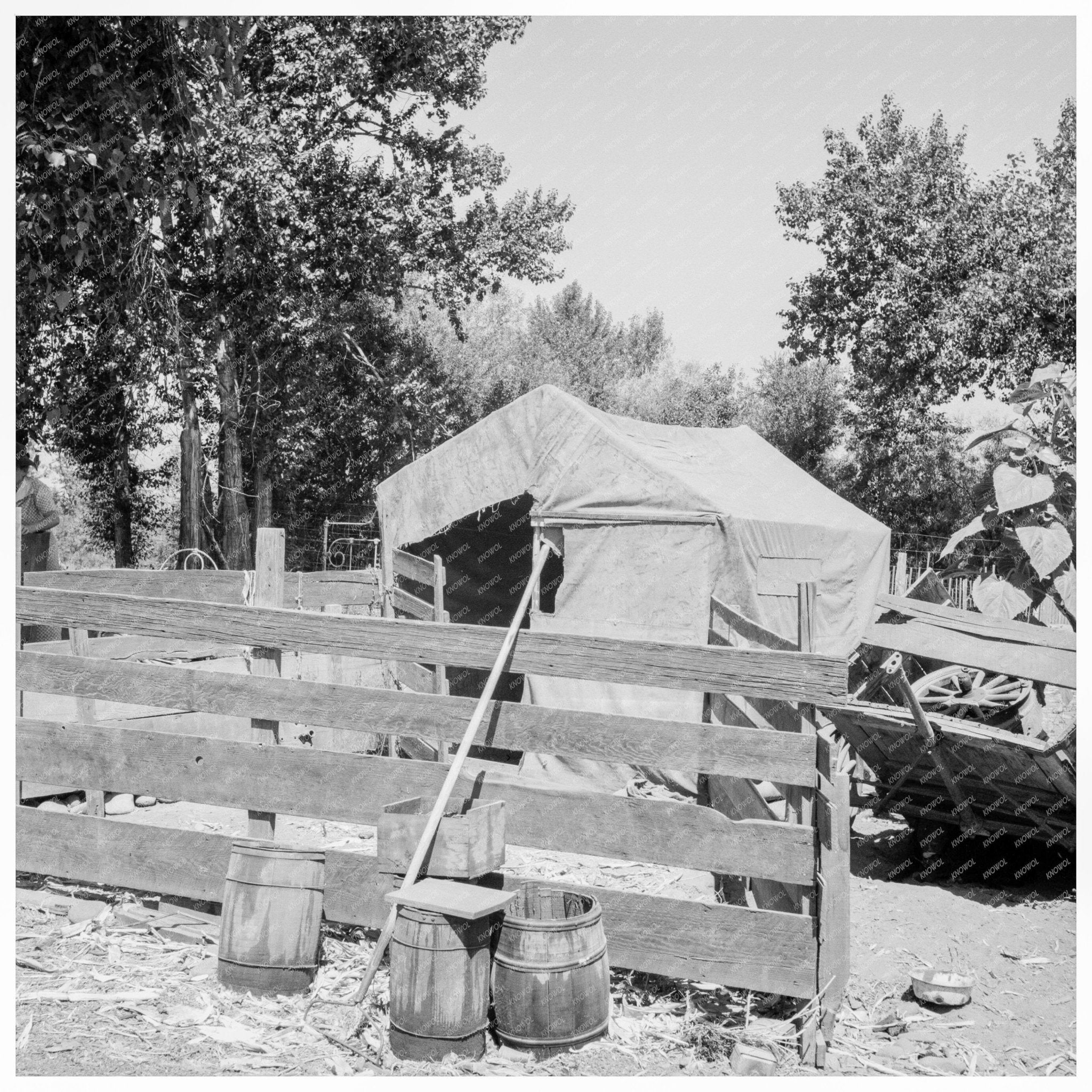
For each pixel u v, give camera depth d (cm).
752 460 1374
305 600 968
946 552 719
